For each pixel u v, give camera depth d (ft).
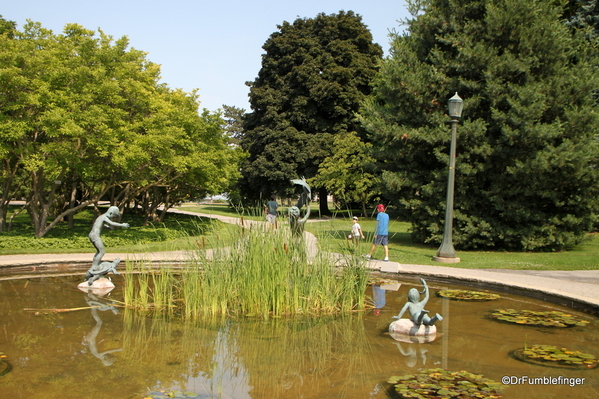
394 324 19.79
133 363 15.61
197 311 22.82
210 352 16.98
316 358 16.43
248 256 23.68
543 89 49.67
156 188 84.43
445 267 36.88
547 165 47.91
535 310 23.99
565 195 53.42
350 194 109.50
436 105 56.08
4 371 14.62
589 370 15.23
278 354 16.87
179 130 57.52
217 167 75.20
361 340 18.69
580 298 24.26
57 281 31.17
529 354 16.71
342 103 114.73
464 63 52.11
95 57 52.49
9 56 45.57
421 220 57.77
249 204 132.67
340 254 26.99
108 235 55.77
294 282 23.43
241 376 14.61
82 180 66.18
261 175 115.03
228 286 23.36
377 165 61.98
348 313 23.44
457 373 14.66
